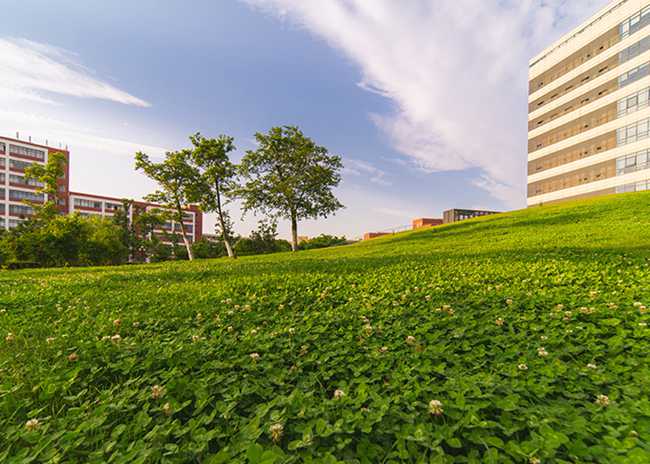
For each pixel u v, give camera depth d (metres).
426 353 3.42
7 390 2.77
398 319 4.79
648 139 45.97
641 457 1.85
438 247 19.16
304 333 4.24
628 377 2.93
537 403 2.56
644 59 46.69
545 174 64.00
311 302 6.26
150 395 2.69
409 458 1.95
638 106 47.44
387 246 24.14
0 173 71.00
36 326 4.86
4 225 70.88
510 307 5.07
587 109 55.41
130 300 6.59
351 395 2.74
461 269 8.93
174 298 6.69
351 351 3.69
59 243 37.34
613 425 2.25
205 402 2.53
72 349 3.74
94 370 3.16
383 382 2.98
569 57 58.91
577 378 2.91
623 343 3.58
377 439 2.21
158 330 4.63
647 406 2.36
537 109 66.25
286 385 2.95
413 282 7.53
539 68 65.69
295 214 36.53
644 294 5.31
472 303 5.53
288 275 9.18
